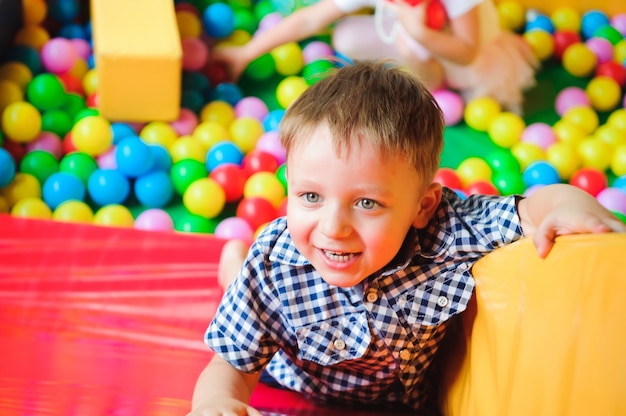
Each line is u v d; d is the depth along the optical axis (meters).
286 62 2.95
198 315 1.62
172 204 2.43
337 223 1.07
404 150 1.08
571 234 1.01
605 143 2.58
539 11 3.39
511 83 2.81
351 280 1.11
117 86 2.46
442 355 1.31
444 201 1.25
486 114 2.72
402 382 1.26
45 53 2.72
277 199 2.38
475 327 1.18
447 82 2.81
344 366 1.25
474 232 1.21
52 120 2.52
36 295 1.64
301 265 1.20
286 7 3.19
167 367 1.45
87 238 1.80
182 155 2.49
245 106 2.74
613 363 0.85
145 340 1.53
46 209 2.25
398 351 1.21
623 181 2.45
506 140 2.65
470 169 2.47
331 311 1.21
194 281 1.71
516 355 1.04
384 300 1.19
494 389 1.10
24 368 1.41
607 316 0.88
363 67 1.18
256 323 1.22
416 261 1.21
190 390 1.38
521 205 1.21
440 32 2.68
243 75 2.98
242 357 1.23
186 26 2.93
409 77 1.19
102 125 2.44
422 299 1.19
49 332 1.53
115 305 1.63
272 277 1.22
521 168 2.54
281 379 1.36
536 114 2.85
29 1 2.92
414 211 1.14
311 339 1.21
